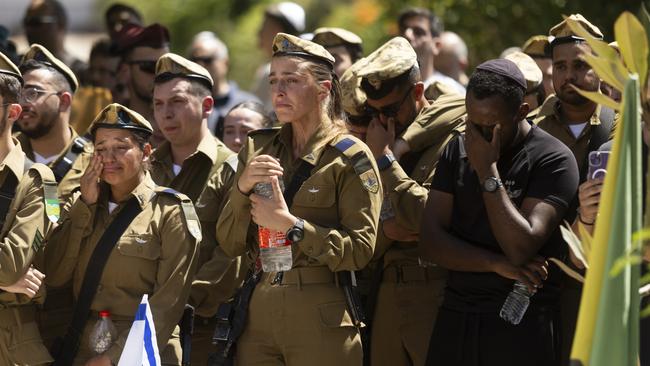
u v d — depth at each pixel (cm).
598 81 1270
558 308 1134
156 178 1443
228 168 1384
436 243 1132
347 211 1144
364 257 1132
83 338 1226
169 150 1463
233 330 1164
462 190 1134
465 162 1143
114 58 2066
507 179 1116
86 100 1872
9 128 1262
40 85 1435
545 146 1120
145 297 1138
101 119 1241
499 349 1096
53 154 1461
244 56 3788
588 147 1280
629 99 700
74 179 1410
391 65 1291
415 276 1291
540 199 1096
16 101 1262
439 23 1959
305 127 1182
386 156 1274
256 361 1155
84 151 1440
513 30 2353
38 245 1212
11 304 1223
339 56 1727
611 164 702
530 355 1092
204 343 1370
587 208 988
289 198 1158
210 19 4041
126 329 1211
